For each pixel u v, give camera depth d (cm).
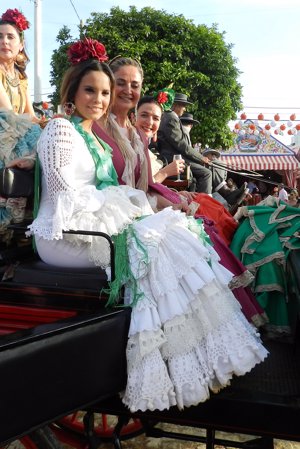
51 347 164
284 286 263
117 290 189
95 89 225
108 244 201
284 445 293
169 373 184
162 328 187
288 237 270
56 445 196
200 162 568
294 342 246
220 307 193
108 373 179
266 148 1591
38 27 1059
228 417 184
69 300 196
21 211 238
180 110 647
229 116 1258
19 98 326
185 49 1170
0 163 238
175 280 190
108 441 273
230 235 311
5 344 153
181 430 313
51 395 164
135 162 284
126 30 1148
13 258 237
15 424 156
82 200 197
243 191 559
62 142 203
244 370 190
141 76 306
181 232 202
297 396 185
